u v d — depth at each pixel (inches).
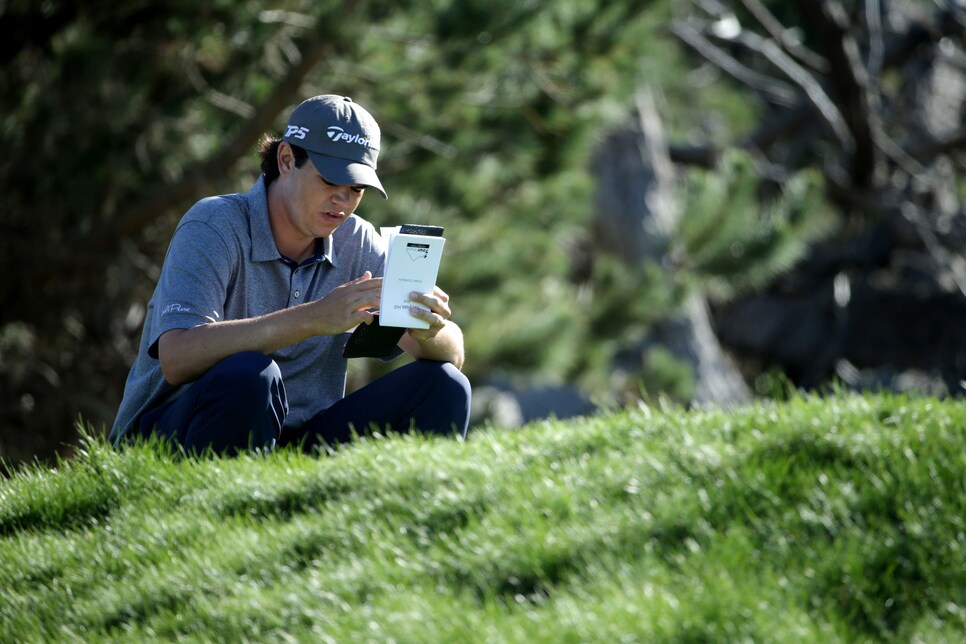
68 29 1289.4
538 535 462.0
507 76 1477.6
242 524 519.8
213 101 1382.9
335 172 567.2
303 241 598.5
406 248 545.3
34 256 1381.6
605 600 422.6
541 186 1696.6
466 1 1353.3
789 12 2832.2
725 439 542.9
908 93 2908.5
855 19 2746.1
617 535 466.3
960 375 2684.5
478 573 451.2
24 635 467.8
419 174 1515.7
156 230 1485.0
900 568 449.4
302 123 575.8
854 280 2834.6
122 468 572.4
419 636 414.0
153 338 578.9
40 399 1476.4
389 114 1451.8
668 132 2751.0
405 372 609.9
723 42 2746.1
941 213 2645.2
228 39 1342.3
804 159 2847.0
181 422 573.9
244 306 591.2
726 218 1904.5
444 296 555.5
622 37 1483.8
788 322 2822.3
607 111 1608.0
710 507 478.9
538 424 607.8
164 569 494.9
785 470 498.9
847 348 2810.0
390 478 523.8
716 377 2311.8
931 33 2694.4
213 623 450.3
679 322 2274.9
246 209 590.2
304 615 445.4
